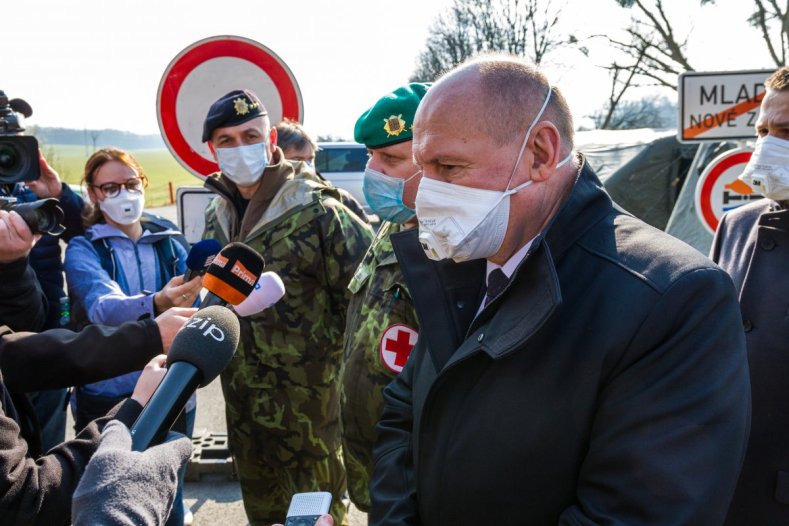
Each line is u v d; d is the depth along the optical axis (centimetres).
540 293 127
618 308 123
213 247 240
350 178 1536
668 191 905
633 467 116
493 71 132
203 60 363
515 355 131
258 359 292
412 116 221
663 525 111
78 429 302
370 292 232
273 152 311
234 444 307
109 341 186
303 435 297
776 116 218
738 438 116
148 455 104
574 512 122
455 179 134
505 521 131
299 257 288
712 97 426
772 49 1681
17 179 204
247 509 315
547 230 134
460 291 156
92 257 297
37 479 131
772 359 206
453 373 138
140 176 304
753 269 218
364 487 236
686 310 120
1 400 153
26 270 211
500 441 130
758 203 239
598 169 941
